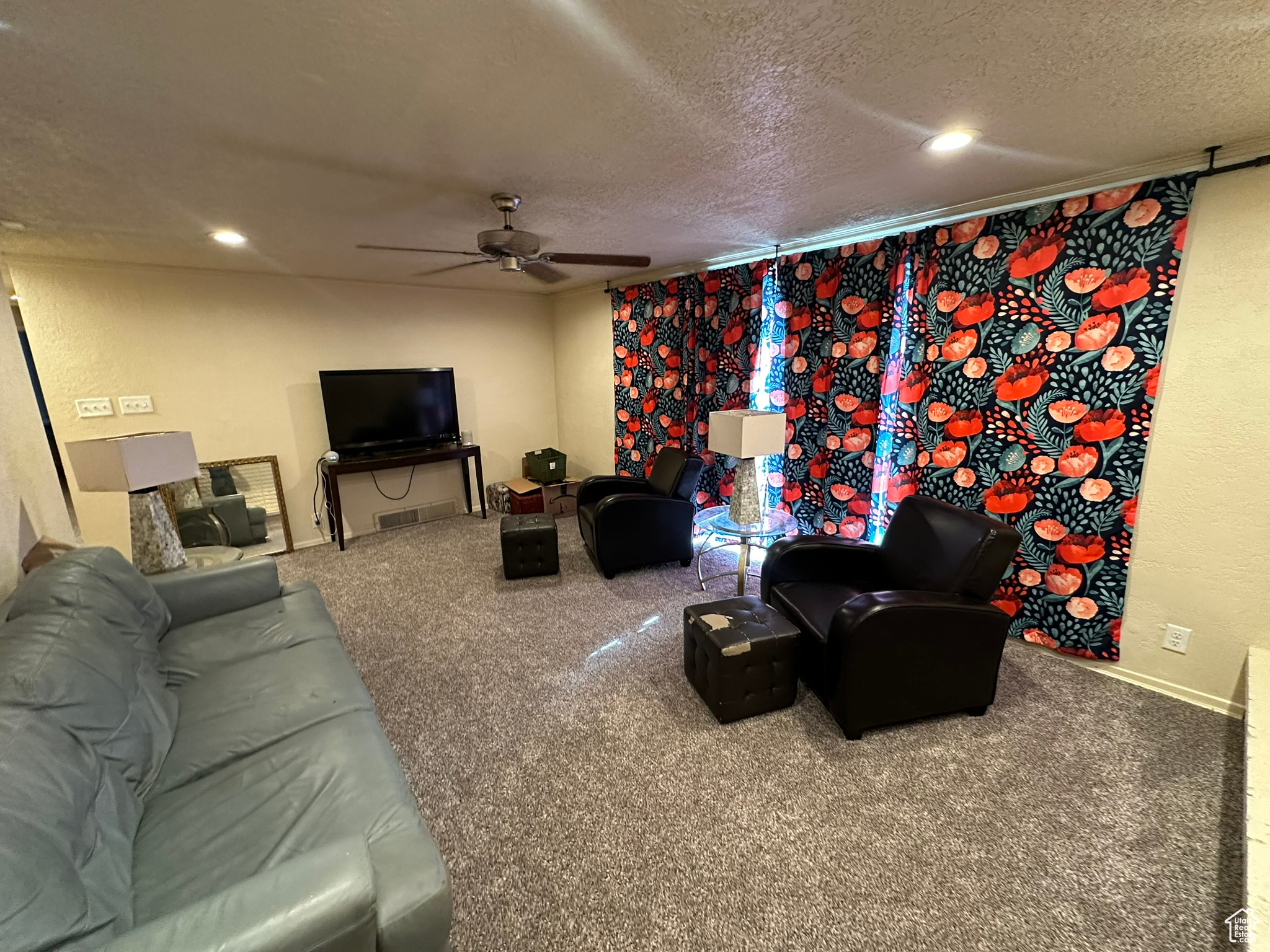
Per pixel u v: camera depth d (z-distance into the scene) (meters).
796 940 1.34
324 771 1.38
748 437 2.97
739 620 2.24
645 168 1.96
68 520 2.46
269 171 1.89
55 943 0.85
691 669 2.35
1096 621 2.38
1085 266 2.21
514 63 1.25
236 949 0.82
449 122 1.54
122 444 2.39
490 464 5.37
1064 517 2.40
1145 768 1.86
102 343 3.37
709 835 1.64
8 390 2.10
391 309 4.54
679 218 2.68
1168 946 1.31
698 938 1.35
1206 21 1.11
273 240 2.88
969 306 2.56
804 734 2.07
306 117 1.49
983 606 2.03
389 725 2.16
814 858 1.56
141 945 0.81
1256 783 1.51
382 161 1.82
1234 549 2.04
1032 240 2.33
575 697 2.32
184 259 3.31
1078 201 2.19
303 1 0.99
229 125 1.53
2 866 0.84
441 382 4.71
